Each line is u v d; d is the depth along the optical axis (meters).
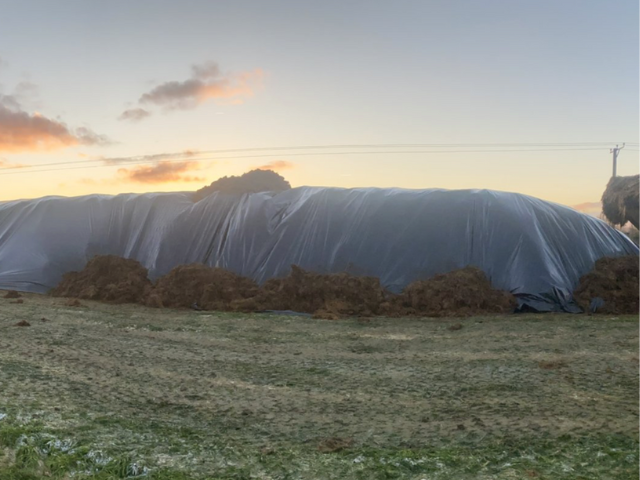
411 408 6.06
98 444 4.89
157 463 4.57
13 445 4.91
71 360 7.90
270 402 6.29
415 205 16.28
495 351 8.61
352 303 13.31
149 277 17.12
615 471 4.44
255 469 4.52
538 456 4.75
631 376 7.05
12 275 17.23
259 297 13.48
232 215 17.92
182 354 8.49
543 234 14.99
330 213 16.66
